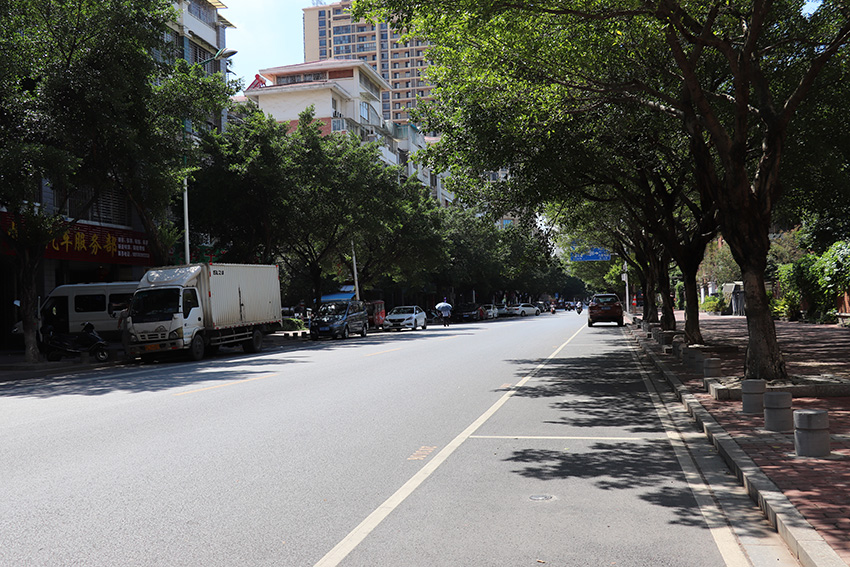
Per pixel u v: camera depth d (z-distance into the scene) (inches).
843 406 362.3
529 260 985.5
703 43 425.4
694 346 731.4
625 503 219.0
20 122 791.7
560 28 532.7
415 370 658.8
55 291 1196.5
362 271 1898.4
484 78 597.6
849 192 643.5
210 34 1684.3
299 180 1304.1
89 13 784.9
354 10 491.2
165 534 192.4
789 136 579.5
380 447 307.9
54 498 230.5
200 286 932.0
